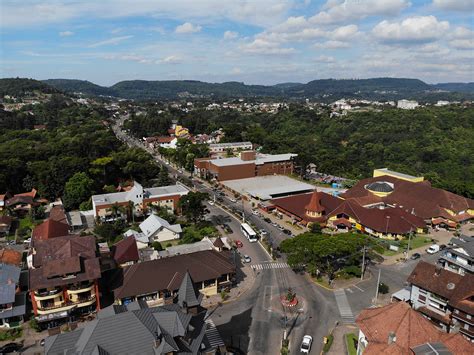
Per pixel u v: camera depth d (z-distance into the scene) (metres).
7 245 106.12
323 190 170.62
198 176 194.75
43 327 69.94
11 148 175.38
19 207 134.38
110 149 194.50
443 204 130.75
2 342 66.38
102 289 79.56
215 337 58.72
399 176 161.25
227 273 84.06
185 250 95.12
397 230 114.25
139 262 83.00
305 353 63.69
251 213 139.38
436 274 72.38
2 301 69.62
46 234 97.31
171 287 77.12
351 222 125.06
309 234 92.44
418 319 57.25
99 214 125.12
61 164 154.62
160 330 47.19
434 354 51.88
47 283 69.44
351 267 91.00
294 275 92.12
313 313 76.06
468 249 85.00
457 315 65.38
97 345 44.19
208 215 136.12
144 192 138.50
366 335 58.19
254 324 72.31
